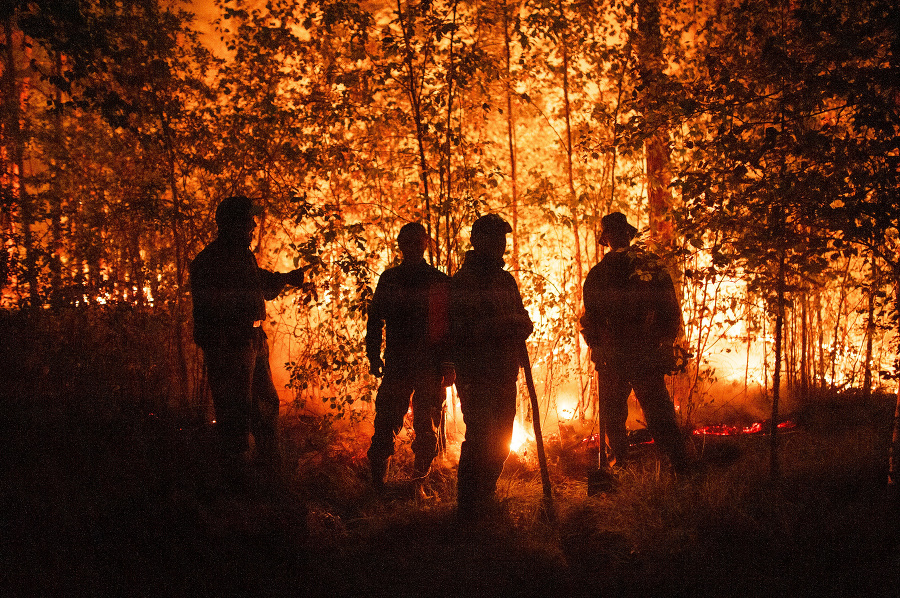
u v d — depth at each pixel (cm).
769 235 342
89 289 485
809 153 322
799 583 281
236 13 496
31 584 273
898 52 292
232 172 500
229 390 416
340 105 484
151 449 406
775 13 368
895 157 303
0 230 480
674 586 288
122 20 439
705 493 358
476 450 372
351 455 491
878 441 416
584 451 485
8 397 410
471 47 481
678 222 376
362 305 456
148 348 498
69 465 375
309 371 511
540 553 330
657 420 419
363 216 555
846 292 540
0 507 323
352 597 299
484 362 375
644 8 491
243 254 424
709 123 390
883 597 265
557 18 483
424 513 383
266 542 335
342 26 509
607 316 433
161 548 318
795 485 372
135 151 509
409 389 438
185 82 487
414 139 526
